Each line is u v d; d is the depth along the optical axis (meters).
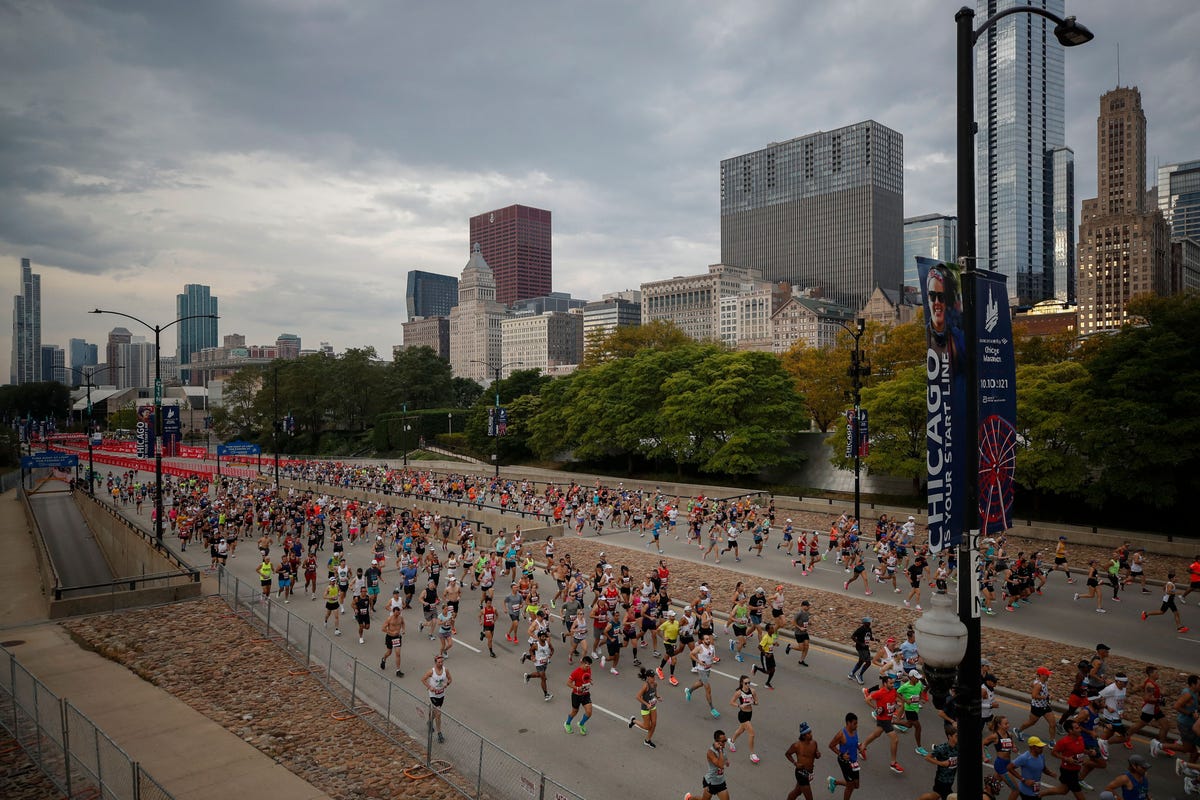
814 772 16.14
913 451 52.16
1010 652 23.97
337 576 28.81
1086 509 46.69
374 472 78.81
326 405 139.50
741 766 16.50
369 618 25.88
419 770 15.80
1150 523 43.66
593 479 74.62
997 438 11.37
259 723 18.14
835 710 19.58
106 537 51.59
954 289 10.41
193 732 17.48
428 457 107.31
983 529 11.13
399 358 151.00
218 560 37.97
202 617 27.08
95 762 15.07
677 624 21.84
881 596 30.67
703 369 67.75
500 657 23.84
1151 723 18.25
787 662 23.30
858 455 41.78
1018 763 14.02
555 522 47.69
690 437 67.94
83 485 73.62
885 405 51.91
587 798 14.96
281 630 25.95
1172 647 24.47
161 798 13.70
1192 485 40.00
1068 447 44.66
